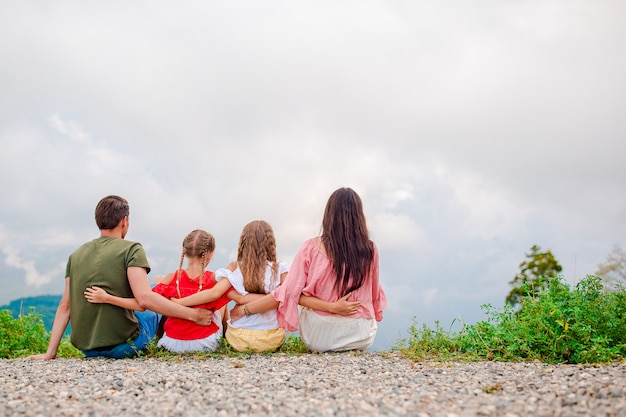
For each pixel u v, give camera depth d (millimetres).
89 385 4297
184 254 6230
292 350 6449
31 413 3506
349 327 5926
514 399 3701
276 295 5918
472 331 6391
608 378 4152
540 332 5957
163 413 3504
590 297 6367
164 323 6598
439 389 4008
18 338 8297
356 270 5836
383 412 3414
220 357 5785
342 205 5934
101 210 6207
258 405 3604
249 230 6223
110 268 5996
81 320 6016
